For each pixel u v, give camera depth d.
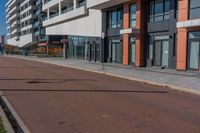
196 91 14.59
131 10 32.34
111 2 33.19
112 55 37.50
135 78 20.06
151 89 15.62
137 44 30.59
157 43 28.77
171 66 26.31
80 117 8.82
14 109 9.95
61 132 7.32
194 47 23.52
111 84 17.31
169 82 17.73
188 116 9.11
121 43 34.34
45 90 14.30
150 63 29.53
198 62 23.17
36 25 101.75
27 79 19.34
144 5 30.23
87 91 14.12
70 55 55.97
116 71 25.75
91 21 43.88
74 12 50.09
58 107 10.26
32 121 8.38
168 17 27.14
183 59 24.33
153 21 29.34
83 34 47.69
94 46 42.66
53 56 71.88
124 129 7.55
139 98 12.38
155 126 7.87
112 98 12.21
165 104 11.10
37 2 102.00
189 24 23.16
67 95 12.84
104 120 8.45
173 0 26.02
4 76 21.33
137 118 8.72
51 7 66.75
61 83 17.25
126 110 9.83
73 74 23.91
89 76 22.44
